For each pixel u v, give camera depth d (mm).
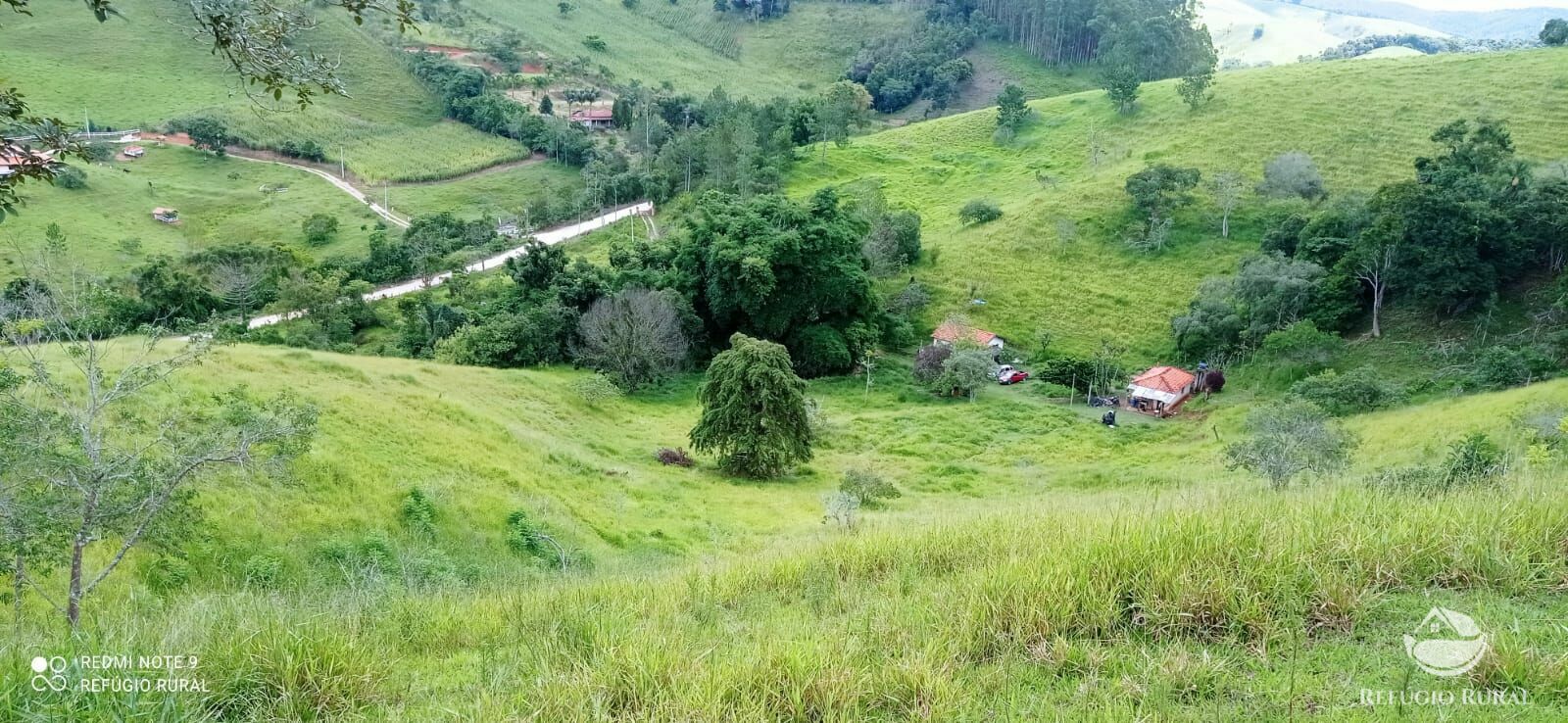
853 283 53562
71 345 8898
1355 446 28344
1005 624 5277
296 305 60375
